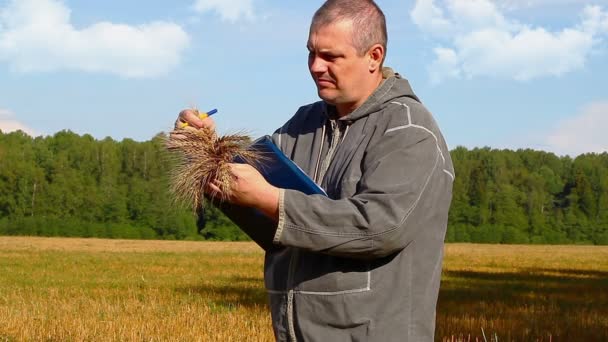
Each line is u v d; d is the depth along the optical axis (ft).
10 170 268.62
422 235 9.64
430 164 9.54
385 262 9.56
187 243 220.84
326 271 9.66
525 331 37.99
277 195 9.23
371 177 9.43
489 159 333.01
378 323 9.48
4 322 38.42
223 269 108.27
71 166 281.33
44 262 118.32
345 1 9.93
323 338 9.70
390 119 9.76
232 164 9.30
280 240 9.25
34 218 262.26
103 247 183.73
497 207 320.29
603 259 174.81
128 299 55.11
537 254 201.46
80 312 44.70
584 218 327.88
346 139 10.15
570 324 41.68
